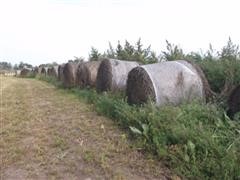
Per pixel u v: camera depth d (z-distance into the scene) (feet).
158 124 19.72
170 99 24.63
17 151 19.08
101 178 15.48
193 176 14.93
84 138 21.49
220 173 14.57
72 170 16.37
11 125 25.48
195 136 17.52
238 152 15.88
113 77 36.78
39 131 23.50
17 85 72.95
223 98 23.99
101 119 26.48
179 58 39.60
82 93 41.98
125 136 20.77
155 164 16.70
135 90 26.66
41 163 17.24
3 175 16.02
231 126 18.57
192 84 24.84
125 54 53.72
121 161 17.28
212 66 29.55
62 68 66.95
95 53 69.51
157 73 25.41
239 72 26.27
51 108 33.50
